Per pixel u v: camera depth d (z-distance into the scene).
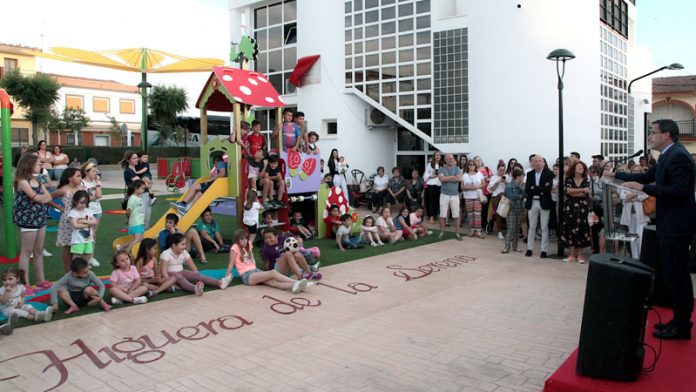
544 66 14.00
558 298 7.40
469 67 14.83
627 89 17.20
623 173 6.22
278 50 19.06
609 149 15.71
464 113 15.01
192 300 7.15
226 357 5.21
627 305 4.25
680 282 5.20
